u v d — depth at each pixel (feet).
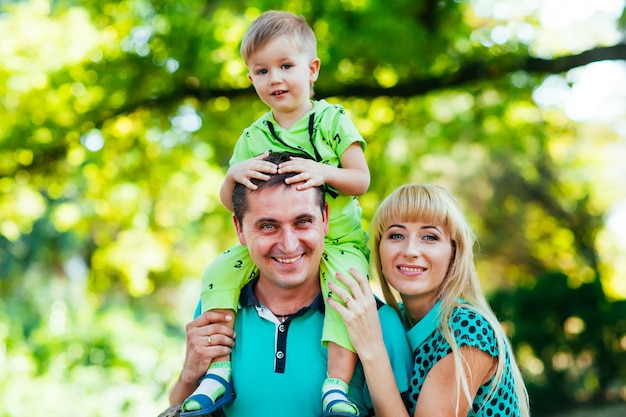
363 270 8.29
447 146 28.89
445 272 8.49
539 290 28.09
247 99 25.07
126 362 21.74
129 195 28.22
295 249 7.54
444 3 23.81
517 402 8.43
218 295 8.35
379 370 7.64
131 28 24.18
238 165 7.97
